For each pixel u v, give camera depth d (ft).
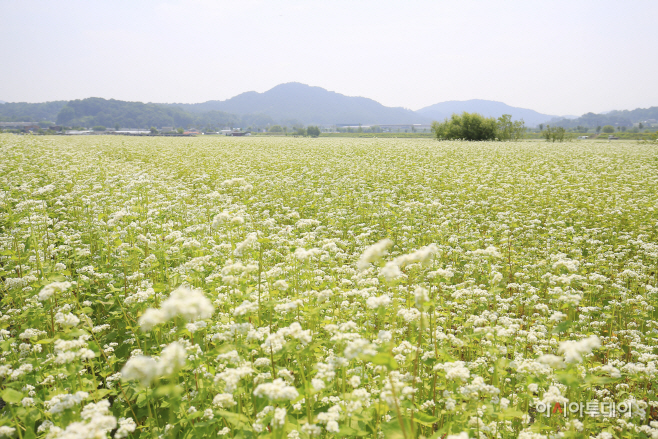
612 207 46.24
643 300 22.20
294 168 77.66
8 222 32.12
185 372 14.89
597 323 20.84
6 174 52.60
